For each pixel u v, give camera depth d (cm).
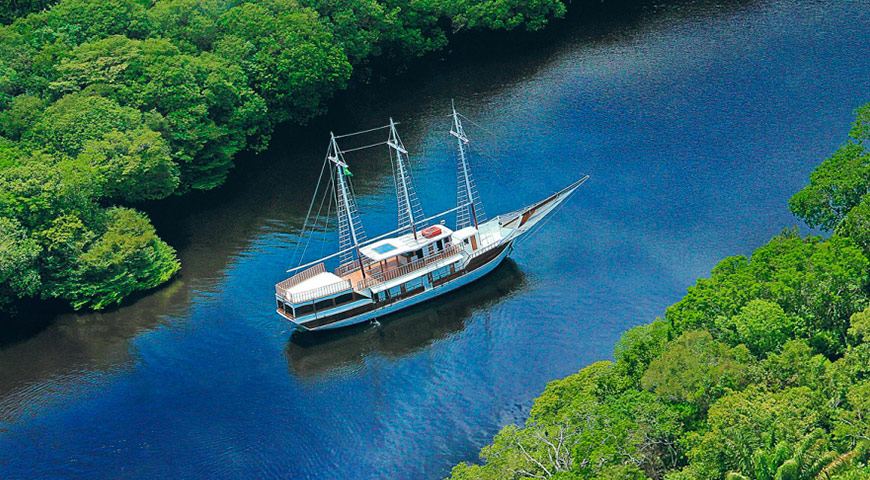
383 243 17662
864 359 12494
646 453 11981
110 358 16700
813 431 10975
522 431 12144
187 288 18362
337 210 19262
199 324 17400
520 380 15300
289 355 16525
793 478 10369
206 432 14875
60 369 16512
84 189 18850
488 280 17875
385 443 14362
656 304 16575
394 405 15125
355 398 15362
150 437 14850
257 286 18275
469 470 11775
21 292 17600
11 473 14300
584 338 16025
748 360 12631
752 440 11156
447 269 17638
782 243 15012
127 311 17862
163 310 17825
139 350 16850
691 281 17012
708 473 11144
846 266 13988
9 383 16275
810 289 13675
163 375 16188
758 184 19462
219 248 19538
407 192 19425
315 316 16875
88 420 15288
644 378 12506
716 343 12800
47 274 18338
